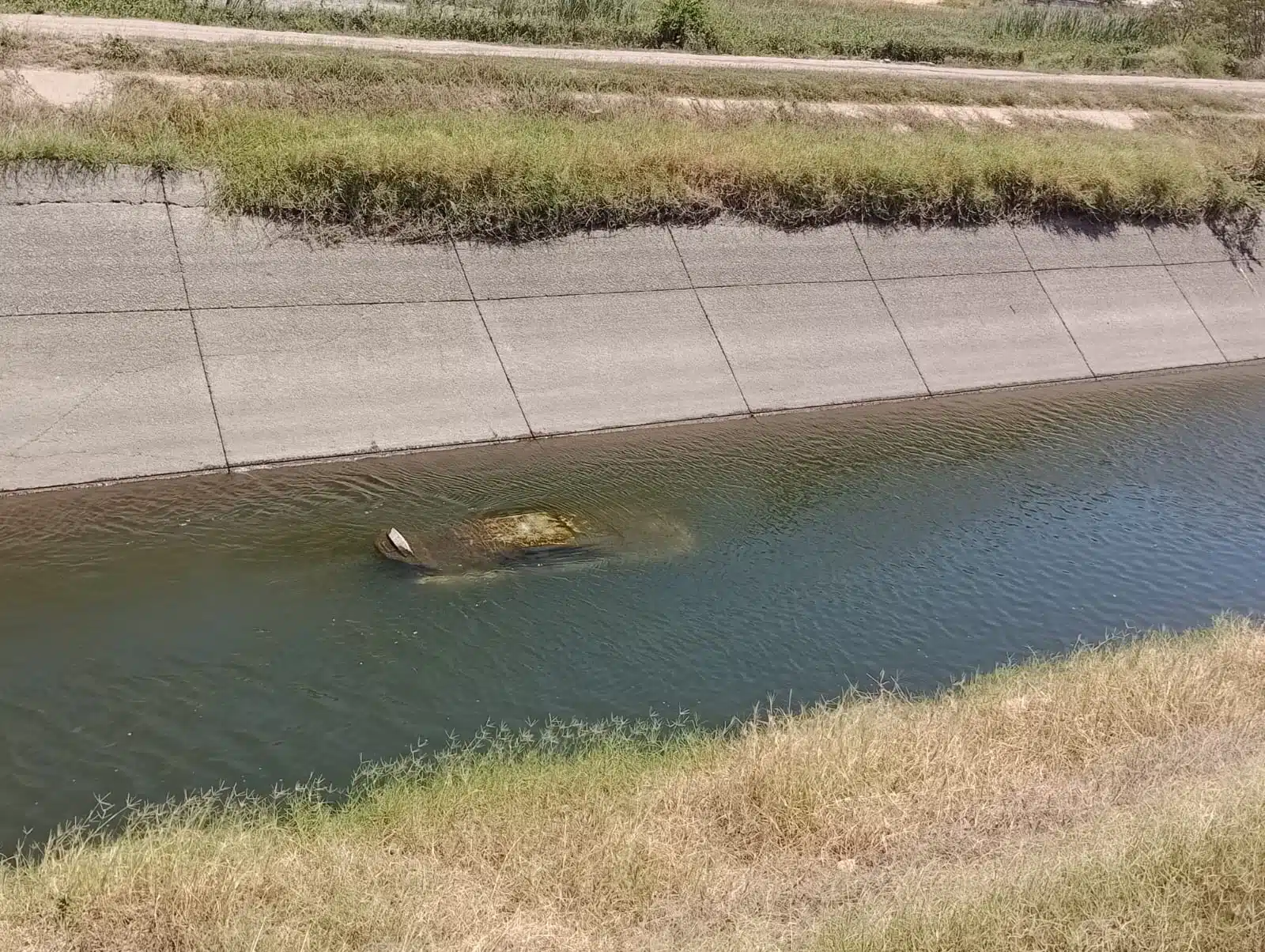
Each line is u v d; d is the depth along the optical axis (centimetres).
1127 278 2186
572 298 1666
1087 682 959
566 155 1762
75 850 707
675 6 2791
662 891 680
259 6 2333
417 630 1070
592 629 1096
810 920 656
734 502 1395
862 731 866
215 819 783
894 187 1988
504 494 1348
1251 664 1007
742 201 1866
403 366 1510
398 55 2125
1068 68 3347
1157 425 1794
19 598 1064
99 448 1306
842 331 1836
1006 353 1959
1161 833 679
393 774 845
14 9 2047
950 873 688
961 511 1424
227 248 1497
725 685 1030
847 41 3056
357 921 621
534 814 758
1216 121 2881
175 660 997
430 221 1627
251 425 1388
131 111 1652
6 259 1379
